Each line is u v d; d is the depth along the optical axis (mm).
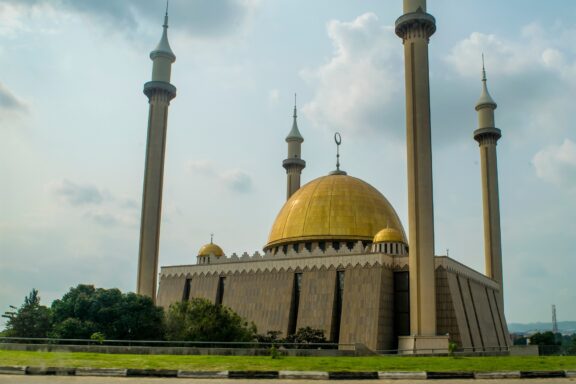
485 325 88812
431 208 74250
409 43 79500
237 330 64750
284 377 31094
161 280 98500
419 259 72875
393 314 78500
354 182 97375
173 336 64250
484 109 107500
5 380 28422
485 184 105438
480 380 30359
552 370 33188
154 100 97125
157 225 93250
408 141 76750
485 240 104000
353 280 78750
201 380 29609
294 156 116625
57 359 37750
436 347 69500
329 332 77250
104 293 66375
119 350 48312
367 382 29391
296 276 84938
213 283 92000
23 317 68188
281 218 97438
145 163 95312
